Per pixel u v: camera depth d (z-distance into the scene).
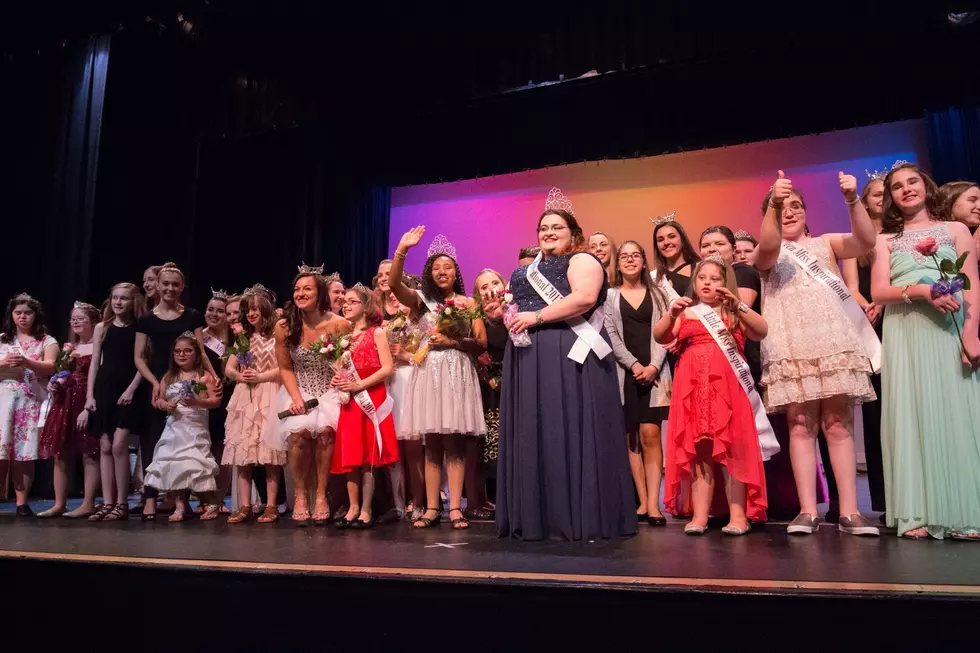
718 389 2.79
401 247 3.37
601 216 8.02
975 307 2.69
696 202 7.70
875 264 2.87
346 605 1.91
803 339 2.79
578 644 1.74
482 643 1.80
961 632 1.58
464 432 3.15
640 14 6.44
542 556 2.21
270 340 3.86
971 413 2.63
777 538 2.62
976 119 6.39
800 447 2.83
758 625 1.66
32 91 7.39
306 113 7.54
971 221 3.12
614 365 2.86
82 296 6.84
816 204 7.27
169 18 7.12
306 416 3.43
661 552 2.29
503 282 3.53
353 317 3.49
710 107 7.18
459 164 8.38
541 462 2.73
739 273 3.26
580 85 6.82
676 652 1.69
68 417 4.23
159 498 4.55
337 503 3.72
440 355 3.27
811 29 5.93
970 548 2.32
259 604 1.98
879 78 6.68
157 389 3.93
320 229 8.78
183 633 2.04
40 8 7.02
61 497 4.19
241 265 8.95
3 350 4.38
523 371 2.79
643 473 3.52
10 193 7.25
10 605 2.24
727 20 6.13
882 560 2.08
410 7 7.09
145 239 7.58
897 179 2.87
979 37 6.26
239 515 3.62
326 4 7.18
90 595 2.15
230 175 9.02
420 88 7.10
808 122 6.90
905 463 2.67
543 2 6.73
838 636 1.63
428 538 2.75
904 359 2.76
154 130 7.75
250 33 7.63
